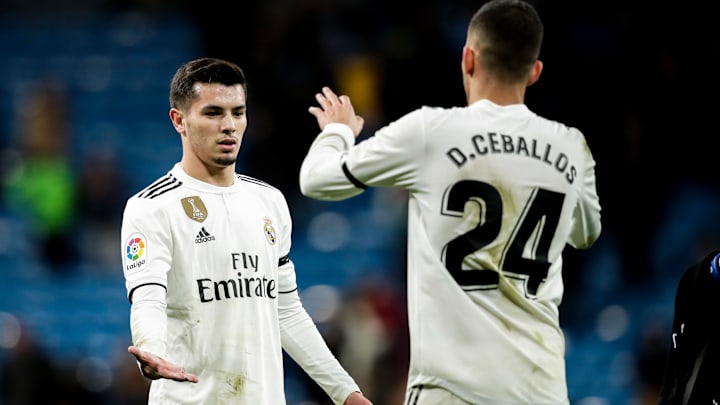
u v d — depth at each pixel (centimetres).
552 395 1816
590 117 4131
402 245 4391
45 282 4884
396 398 3919
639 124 4209
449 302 1809
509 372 1789
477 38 1883
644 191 4278
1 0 6225
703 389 1828
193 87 1808
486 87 1889
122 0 6259
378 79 5197
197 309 1789
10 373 3956
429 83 4534
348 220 5081
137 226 1775
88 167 4966
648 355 4075
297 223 4891
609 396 4322
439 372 1795
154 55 5978
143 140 5566
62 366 4206
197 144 1816
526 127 1877
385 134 1883
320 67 4934
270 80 4844
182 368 1775
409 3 5331
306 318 1945
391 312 4109
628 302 4506
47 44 5994
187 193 1823
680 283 1880
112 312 4809
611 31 5178
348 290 4322
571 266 4369
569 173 1889
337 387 1933
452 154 1841
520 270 1836
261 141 4794
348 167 1903
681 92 4288
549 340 1834
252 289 1825
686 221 4947
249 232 1844
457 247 1825
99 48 5994
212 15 5012
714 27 4312
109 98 5744
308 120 4803
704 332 1838
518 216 1841
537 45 1884
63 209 4894
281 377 1850
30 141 4978
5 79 5775
